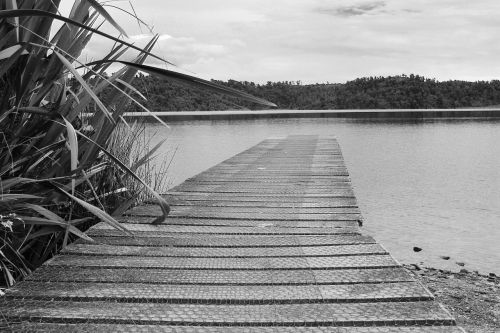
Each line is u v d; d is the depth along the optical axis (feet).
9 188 6.65
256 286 6.12
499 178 31.19
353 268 6.75
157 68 6.31
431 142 57.88
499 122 107.14
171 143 50.98
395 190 27.09
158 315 5.28
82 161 8.09
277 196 12.62
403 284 6.11
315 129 81.41
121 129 11.15
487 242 16.60
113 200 10.35
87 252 7.38
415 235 17.58
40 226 7.95
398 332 4.90
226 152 43.34
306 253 7.45
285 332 4.92
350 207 11.16
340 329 4.98
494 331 8.89
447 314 5.25
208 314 5.32
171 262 7.00
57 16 5.38
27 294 5.76
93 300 5.66
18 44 6.15
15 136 6.91
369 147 52.08
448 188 27.61
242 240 8.21
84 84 5.99
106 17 5.52
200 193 13.08
